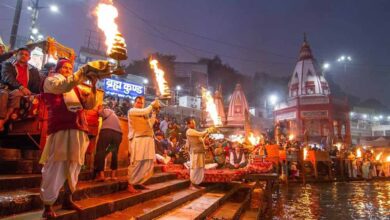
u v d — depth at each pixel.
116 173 6.51
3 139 5.14
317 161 23.77
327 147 31.64
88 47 30.41
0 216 3.18
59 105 3.36
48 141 3.34
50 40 6.91
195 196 7.67
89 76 3.20
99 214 4.09
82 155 3.47
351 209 11.23
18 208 3.40
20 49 5.47
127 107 15.11
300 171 23.09
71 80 3.04
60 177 3.27
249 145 15.20
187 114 32.69
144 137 5.64
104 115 5.71
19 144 5.09
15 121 4.92
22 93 4.91
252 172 10.44
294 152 22.64
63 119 3.32
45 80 3.21
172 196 6.59
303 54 40.59
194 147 8.56
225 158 13.41
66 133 3.31
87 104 3.47
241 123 31.92
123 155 7.59
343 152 27.20
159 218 4.96
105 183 5.20
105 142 5.49
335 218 9.66
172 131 14.21
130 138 5.71
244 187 11.80
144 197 5.59
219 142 14.27
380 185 21.38
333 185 20.95
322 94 37.09
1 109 4.66
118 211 4.57
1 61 5.85
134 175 5.50
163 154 11.58
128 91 20.05
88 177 5.48
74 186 3.51
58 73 3.42
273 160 18.97
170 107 31.02
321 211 10.81
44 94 3.41
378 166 29.52
